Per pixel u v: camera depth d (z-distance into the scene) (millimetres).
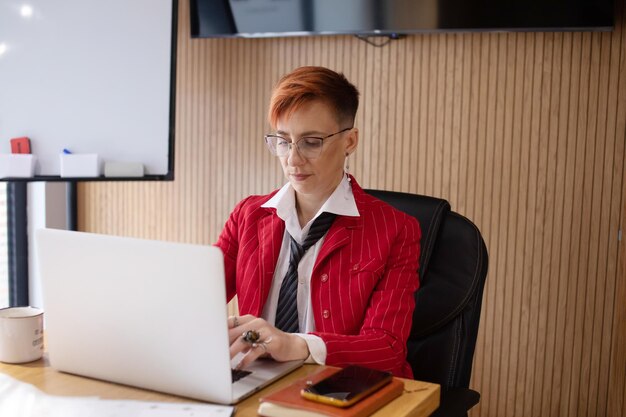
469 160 2895
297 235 1698
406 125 2965
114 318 1285
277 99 1586
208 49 3275
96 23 2869
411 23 2809
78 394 1266
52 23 2889
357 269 1631
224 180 3309
